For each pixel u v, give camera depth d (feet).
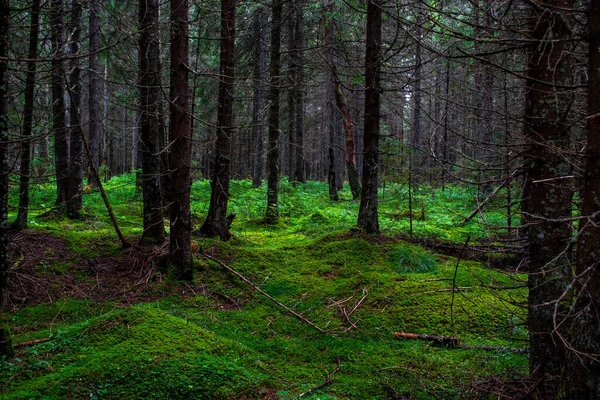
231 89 33.19
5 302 22.00
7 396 13.52
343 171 118.62
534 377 14.35
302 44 58.80
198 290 25.40
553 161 13.46
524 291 24.47
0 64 15.38
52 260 26.48
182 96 24.81
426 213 45.91
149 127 29.27
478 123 20.51
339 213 49.16
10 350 16.26
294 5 47.88
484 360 18.26
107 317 18.74
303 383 16.58
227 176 34.04
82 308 22.41
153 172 29.66
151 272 26.27
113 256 28.27
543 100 13.56
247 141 96.84
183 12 24.38
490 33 14.05
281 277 27.45
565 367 11.50
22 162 27.66
